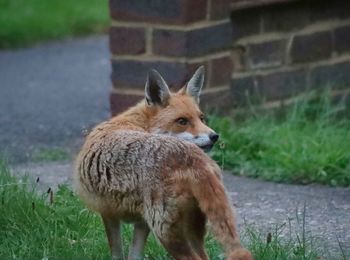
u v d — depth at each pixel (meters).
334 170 13.01
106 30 26.38
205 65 14.23
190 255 8.35
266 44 15.16
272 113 15.13
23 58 23.20
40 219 10.36
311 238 9.91
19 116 17.52
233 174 13.34
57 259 9.48
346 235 10.55
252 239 9.97
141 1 14.17
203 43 14.14
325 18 15.85
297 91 15.56
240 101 14.85
